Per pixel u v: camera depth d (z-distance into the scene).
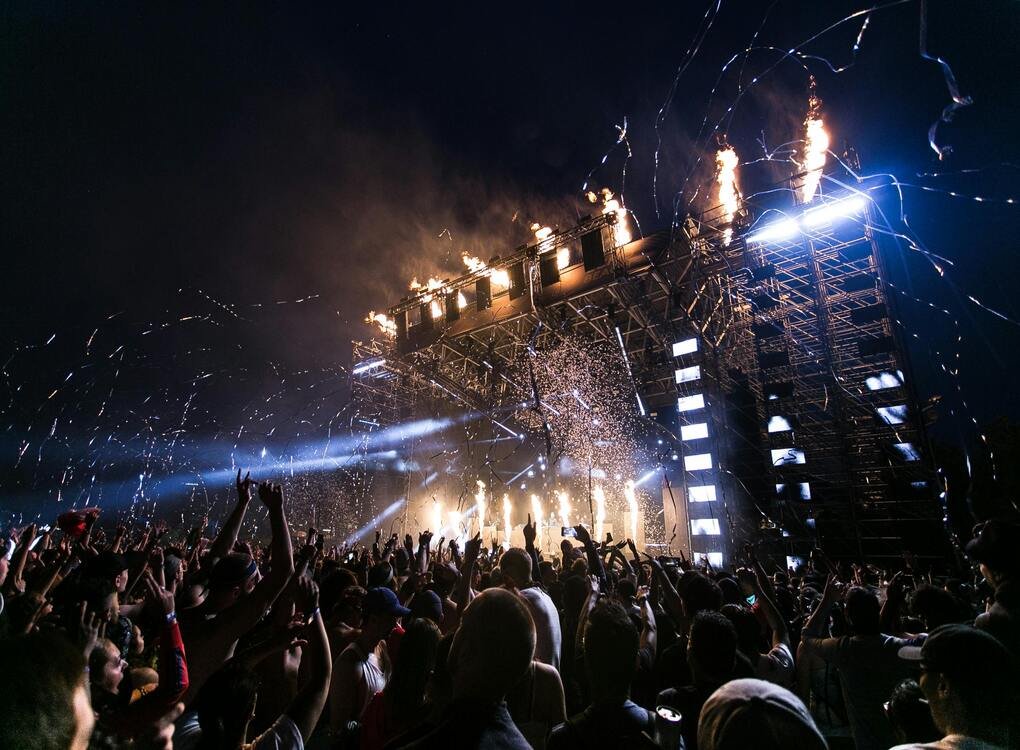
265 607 2.52
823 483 17.17
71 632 1.87
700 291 19.92
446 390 27.72
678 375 19.62
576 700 3.77
